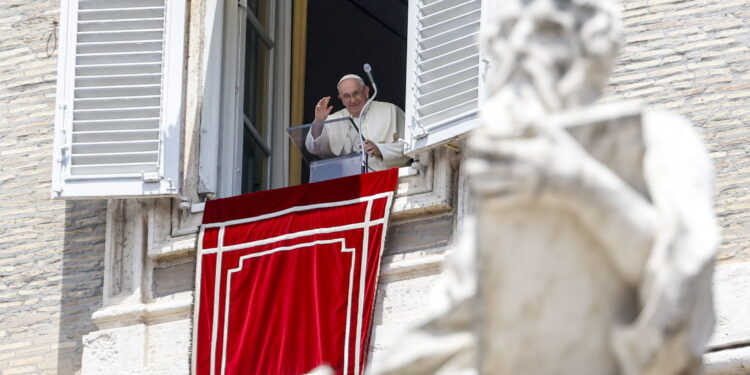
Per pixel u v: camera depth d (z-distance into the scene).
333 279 39.00
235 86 43.72
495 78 12.33
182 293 40.78
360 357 38.16
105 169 41.56
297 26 48.97
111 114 41.97
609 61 12.29
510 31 12.36
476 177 11.49
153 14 42.81
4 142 44.03
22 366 41.72
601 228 11.54
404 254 39.03
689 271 11.34
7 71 44.59
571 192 11.45
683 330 11.30
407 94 39.81
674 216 11.48
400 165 42.34
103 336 40.78
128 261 41.47
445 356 12.44
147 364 40.22
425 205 39.06
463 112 38.91
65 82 42.31
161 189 41.12
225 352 39.28
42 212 43.00
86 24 42.75
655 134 11.85
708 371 34.03
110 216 41.97
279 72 47.50
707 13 38.03
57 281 42.16
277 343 38.94
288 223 40.00
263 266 39.75
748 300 34.69
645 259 11.52
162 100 42.00
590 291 11.69
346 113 44.44
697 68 37.66
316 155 42.94
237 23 44.28
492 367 11.79
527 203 11.52
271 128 46.62
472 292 12.39
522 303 11.74
